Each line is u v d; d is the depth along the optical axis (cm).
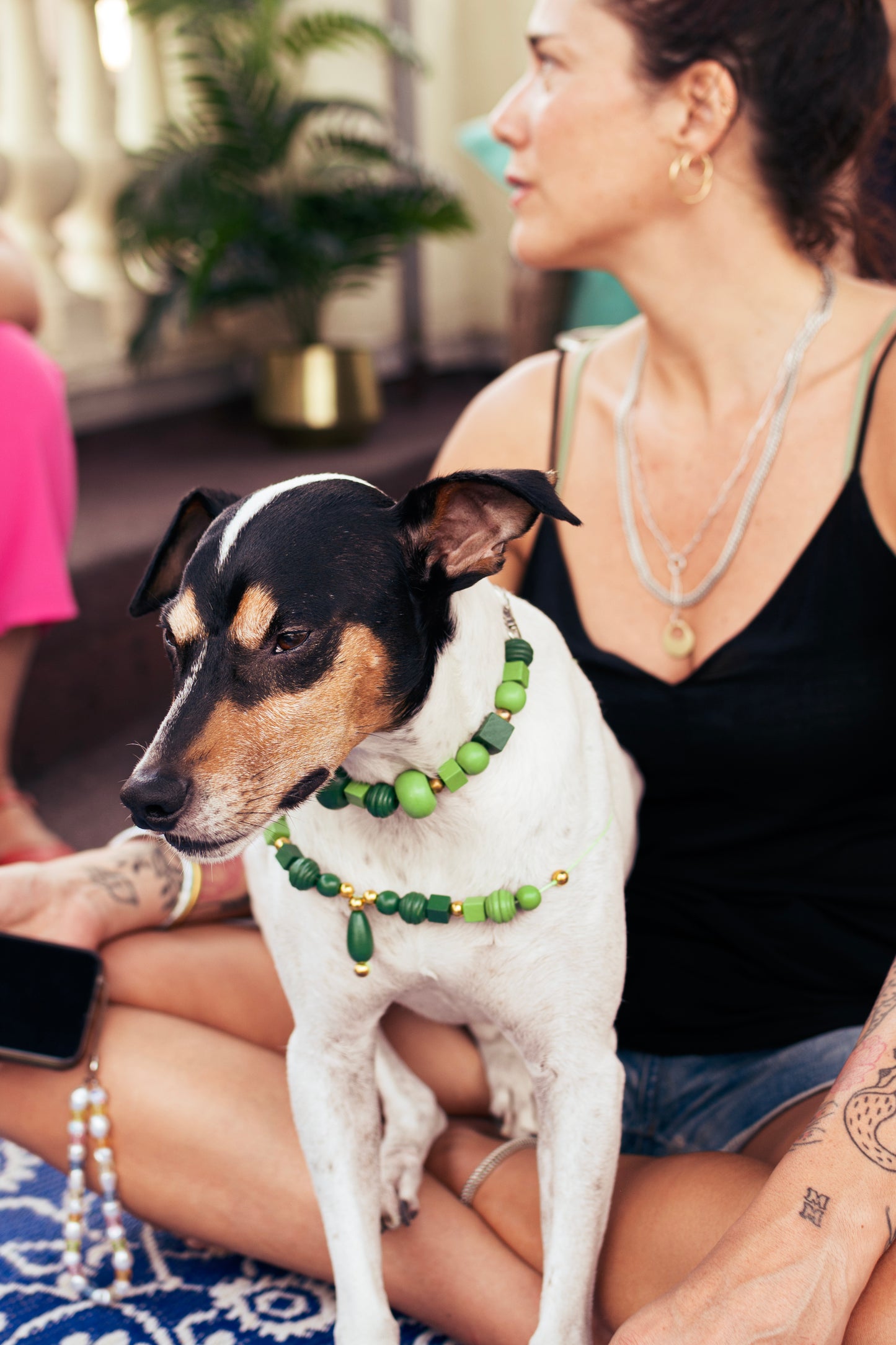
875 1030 113
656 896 148
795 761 143
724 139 148
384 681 107
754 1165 122
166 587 123
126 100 493
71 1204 138
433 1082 150
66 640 332
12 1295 141
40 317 277
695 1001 145
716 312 152
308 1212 131
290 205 493
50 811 296
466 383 690
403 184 520
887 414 142
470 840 115
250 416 550
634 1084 148
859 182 169
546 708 119
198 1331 135
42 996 140
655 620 153
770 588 145
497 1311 125
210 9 464
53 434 264
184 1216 137
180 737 101
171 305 460
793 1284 97
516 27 650
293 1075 123
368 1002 121
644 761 149
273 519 106
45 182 428
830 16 144
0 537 253
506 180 164
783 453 148
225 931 158
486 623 117
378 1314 114
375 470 473
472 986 121
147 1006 148
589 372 170
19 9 410
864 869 143
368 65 605
